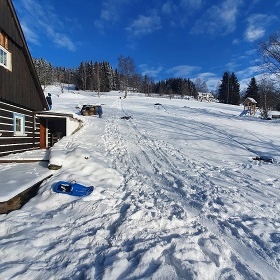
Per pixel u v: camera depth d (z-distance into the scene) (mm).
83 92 82000
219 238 4746
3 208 5738
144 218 5301
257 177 8734
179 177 8523
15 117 11586
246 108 50031
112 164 9914
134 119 23484
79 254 4141
